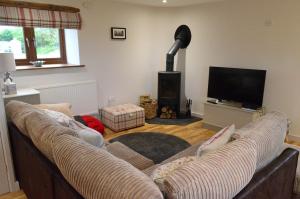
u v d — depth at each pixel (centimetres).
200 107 476
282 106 362
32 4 336
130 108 423
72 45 405
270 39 359
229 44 409
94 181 100
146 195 87
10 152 225
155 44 501
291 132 357
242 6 382
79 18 382
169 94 473
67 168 116
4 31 344
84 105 416
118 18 435
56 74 382
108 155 115
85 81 411
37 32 375
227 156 117
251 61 386
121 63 459
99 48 422
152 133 387
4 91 302
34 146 172
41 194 170
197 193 95
